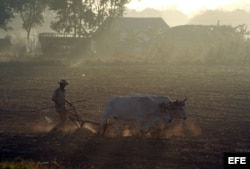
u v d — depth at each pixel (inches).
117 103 1892.2
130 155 1620.3
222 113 2396.7
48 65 5349.4
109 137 1891.0
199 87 3373.5
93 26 7406.5
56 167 1423.5
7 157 1585.9
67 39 7190.0
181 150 1672.0
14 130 2036.2
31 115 2373.3
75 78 4001.0
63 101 2043.6
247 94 3043.8
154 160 1556.3
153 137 1887.3
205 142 1790.1
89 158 1585.9
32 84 3622.0
